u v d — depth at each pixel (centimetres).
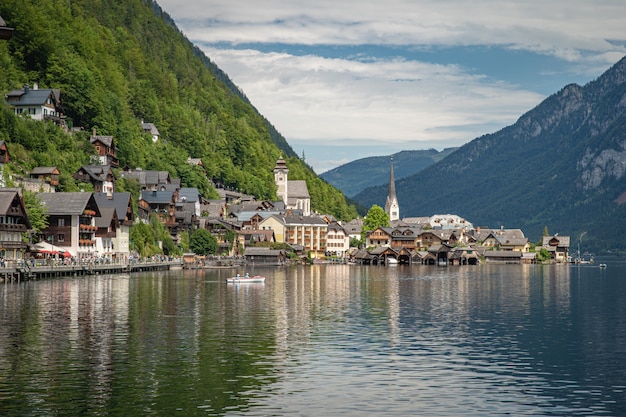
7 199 13838
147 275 16950
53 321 8181
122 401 4916
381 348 6869
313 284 15388
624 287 15838
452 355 6594
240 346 6844
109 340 7025
